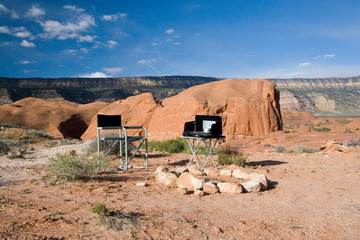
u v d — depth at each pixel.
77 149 14.70
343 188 5.97
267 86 64.44
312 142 27.64
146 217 3.92
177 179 6.09
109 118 8.55
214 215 4.18
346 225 3.82
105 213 3.86
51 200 4.80
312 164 9.46
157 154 12.74
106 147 11.45
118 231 3.37
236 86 66.44
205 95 63.88
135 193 5.39
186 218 3.96
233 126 57.44
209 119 8.30
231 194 5.43
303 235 3.48
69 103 116.88
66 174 6.46
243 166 8.95
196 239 3.25
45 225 3.53
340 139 27.22
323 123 136.62
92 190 5.60
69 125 92.00
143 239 3.18
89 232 3.33
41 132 28.42
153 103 71.25
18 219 3.76
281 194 5.48
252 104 59.38
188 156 12.04
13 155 12.28
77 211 4.15
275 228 3.70
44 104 108.25
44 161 10.92
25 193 5.34
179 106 62.12
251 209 4.52
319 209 4.56
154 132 63.34
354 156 10.94
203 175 6.98
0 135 22.50
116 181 6.62
